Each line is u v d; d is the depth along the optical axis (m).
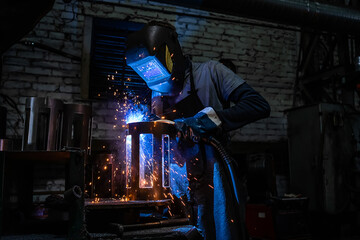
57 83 3.22
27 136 1.61
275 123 4.00
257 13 2.81
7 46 1.40
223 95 1.36
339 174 3.48
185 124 1.22
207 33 3.81
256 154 3.35
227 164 1.24
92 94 3.29
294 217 3.08
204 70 1.38
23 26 1.26
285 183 3.93
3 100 3.05
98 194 1.56
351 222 3.53
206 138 1.23
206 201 1.22
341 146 3.54
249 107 1.24
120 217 1.17
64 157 0.98
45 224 1.08
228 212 1.20
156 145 1.26
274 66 4.09
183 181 1.35
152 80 1.35
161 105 1.44
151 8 3.57
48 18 3.25
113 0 3.45
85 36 3.32
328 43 4.21
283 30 4.20
